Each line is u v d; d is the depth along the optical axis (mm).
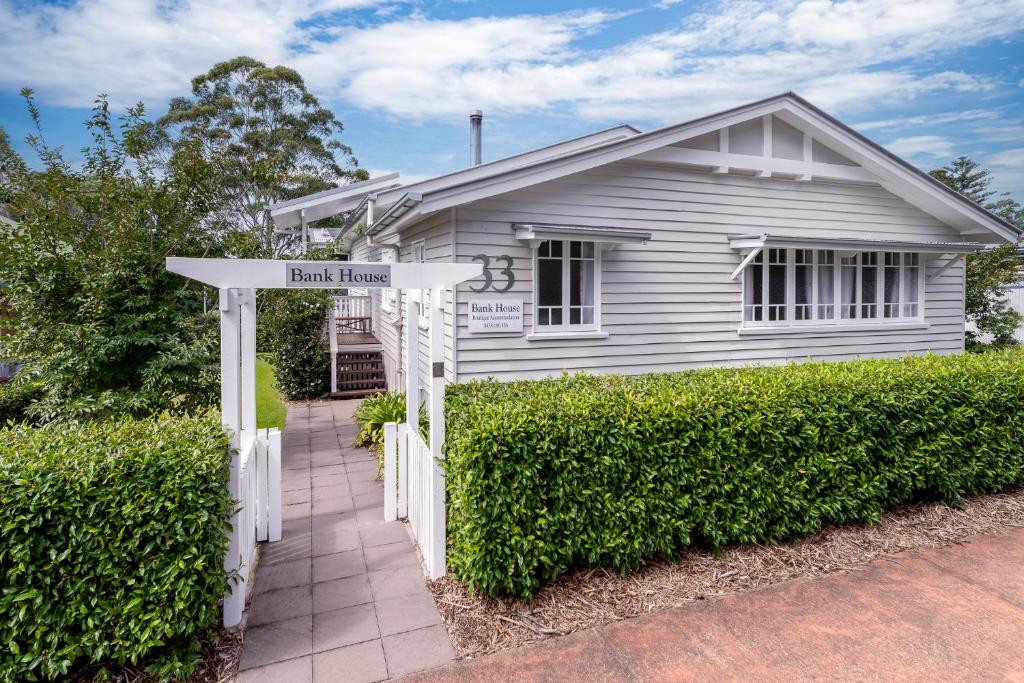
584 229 7184
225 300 3773
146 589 3105
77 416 5422
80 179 5809
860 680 3178
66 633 3000
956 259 9914
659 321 8266
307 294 11328
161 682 3082
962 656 3381
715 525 4348
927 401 5184
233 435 3730
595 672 3221
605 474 3959
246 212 11039
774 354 9039
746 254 8586
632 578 4109
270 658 3369
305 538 5043
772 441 4484
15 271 5301
